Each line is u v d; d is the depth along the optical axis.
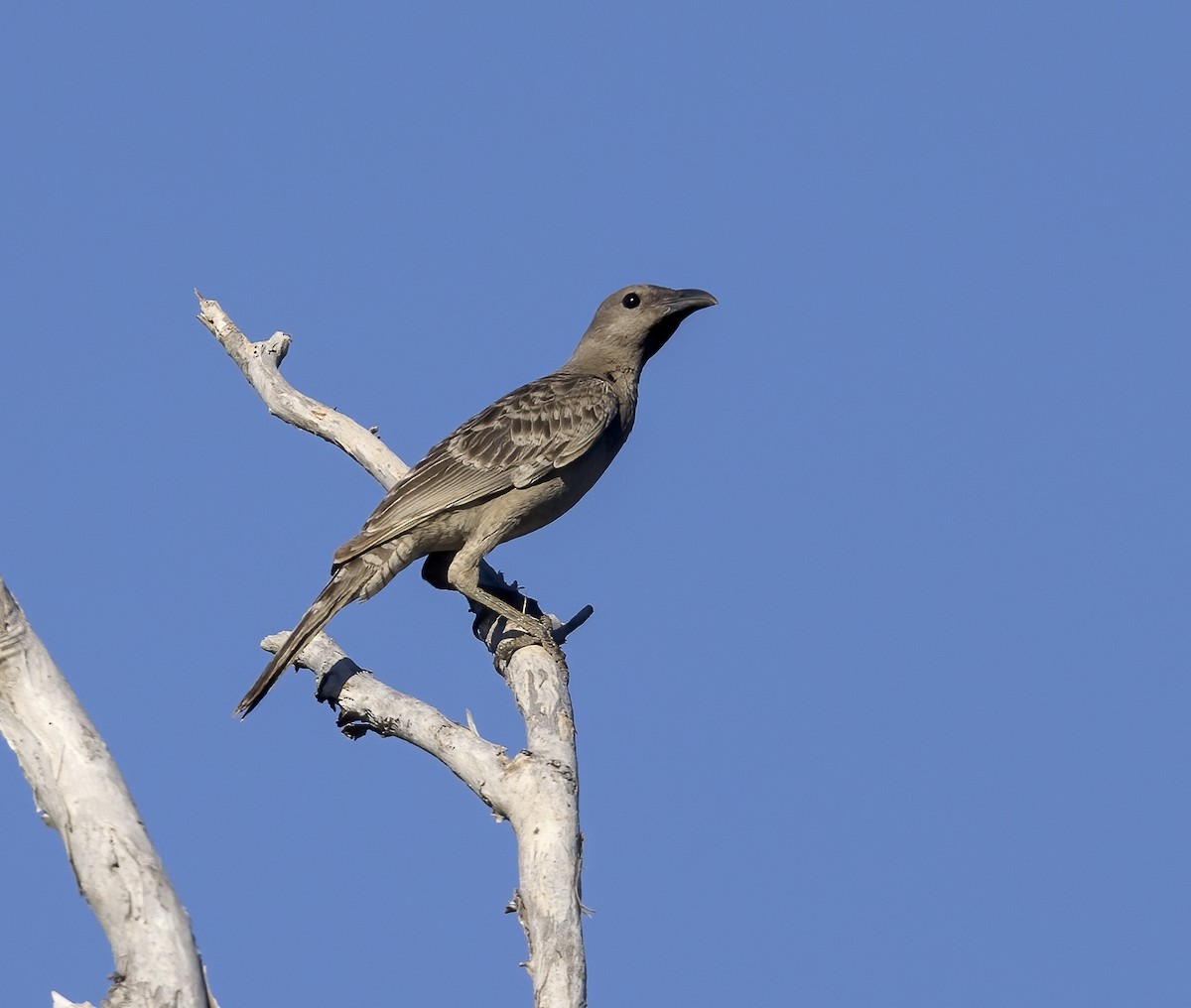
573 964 9.78
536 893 10.14
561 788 10.80
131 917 9.12
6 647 9.53
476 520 15.02
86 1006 8.87
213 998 9.30
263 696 13.39
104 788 9.41
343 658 13.28
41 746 9.47
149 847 9.34
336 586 14.33
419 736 11.91
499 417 15.29
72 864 9.32
